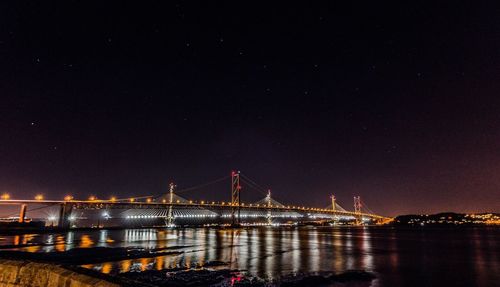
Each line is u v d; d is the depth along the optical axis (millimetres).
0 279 5340
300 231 127125
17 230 81812
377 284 23828
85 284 4500
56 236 74250
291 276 25547
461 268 32031
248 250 45750
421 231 132625
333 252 45250
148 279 22688
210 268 28469
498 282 25438
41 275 5090
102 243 53625
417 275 27969
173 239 66438
